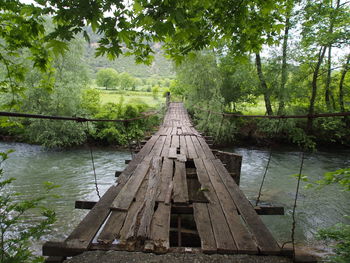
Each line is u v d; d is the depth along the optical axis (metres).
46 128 10.40
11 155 9.50
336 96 12.30
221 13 2.27
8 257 1.35
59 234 4.05
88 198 5.61
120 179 2.86
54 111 10.51
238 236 1.68
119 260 1.41
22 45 1.91
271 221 4.54
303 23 9.31
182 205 2.27
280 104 11.16
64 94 10.30
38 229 1.54
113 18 1.54
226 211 2.10
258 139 12.23
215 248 1.53
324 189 6.17
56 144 11.05
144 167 3.40
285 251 1.50
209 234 1.71
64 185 6.45
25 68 2.23
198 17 1.95
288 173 7.71
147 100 24.83
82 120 2.46
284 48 10.71
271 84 11.68
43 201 5.36
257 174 7.62
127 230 1.71
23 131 11.87
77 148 11.14
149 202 2.21
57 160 9.05
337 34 8.92
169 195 2.42
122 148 11.17
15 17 1.64
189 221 3.20
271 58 11.28
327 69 10.73
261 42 2.60
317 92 11.59
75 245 1.50
